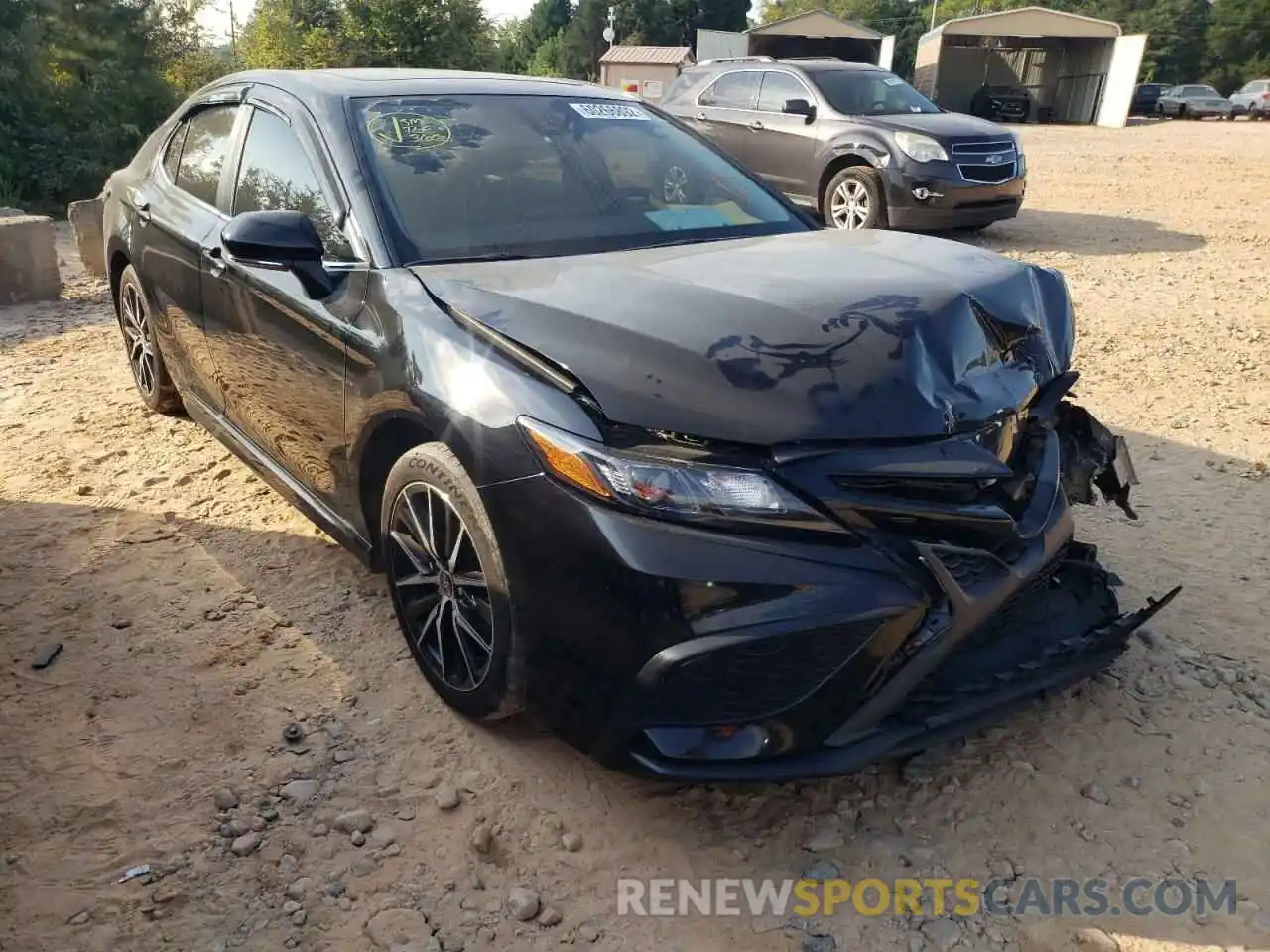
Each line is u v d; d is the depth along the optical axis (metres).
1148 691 3.03
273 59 23.33
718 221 3.45
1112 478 3.10
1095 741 2.83
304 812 2.55
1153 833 2.51
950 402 2.31
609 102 3.87
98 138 14.45
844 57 35.19
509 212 3.19
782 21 33.84
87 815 2.53
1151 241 10.59
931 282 2.65
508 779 2.66
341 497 3.23
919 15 81.31
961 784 2.67
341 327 2.97
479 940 2.21
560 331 2.43
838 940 2.22
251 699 2.97
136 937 2.20
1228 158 20.20
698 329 2.33
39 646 3.21
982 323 2.56
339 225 3.12
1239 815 2.57
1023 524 2.47
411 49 22.75
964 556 2.29
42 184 13.81
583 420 2.28
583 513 2.23
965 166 9.73
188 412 4.65
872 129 9.95
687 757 2.24
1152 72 63.97
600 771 2.70
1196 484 4.42
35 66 13.92
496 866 2.41
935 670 2.35
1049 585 2.77
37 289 7.86
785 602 2.13
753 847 2.47
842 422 2.19
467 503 2.55
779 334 2.31
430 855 2.43
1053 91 38.22
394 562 2.96
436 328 2.66
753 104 11.19
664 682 2.18
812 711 2.22
